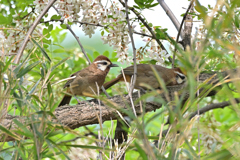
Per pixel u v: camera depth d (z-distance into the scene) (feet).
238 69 13.28
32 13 33.30
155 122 36.70
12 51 30.71
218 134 14.06
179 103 12.77
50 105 17.69
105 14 31.14
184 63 12.79
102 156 20.76
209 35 12.44
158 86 35.50
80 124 25.54
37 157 15.38
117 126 31.32
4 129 15.92
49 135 16.37
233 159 13.69
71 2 30.94
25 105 18.04
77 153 24.86
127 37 31.86
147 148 13.62
